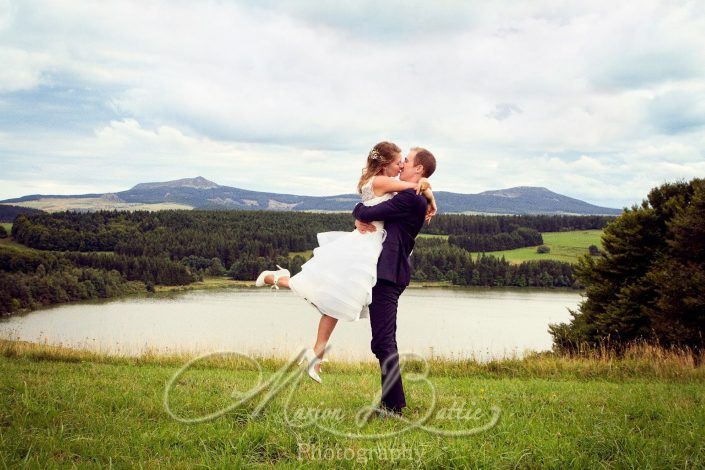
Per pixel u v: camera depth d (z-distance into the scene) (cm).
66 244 13800
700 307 2212
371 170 493
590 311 2858
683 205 2619
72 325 5441
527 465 360
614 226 2828
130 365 1037
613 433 404
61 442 363
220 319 5719
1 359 906
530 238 15512
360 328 3981
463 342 4028
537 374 1151
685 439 405
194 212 17000
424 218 494
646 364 1193
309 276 468
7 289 8050
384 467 351
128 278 11962
